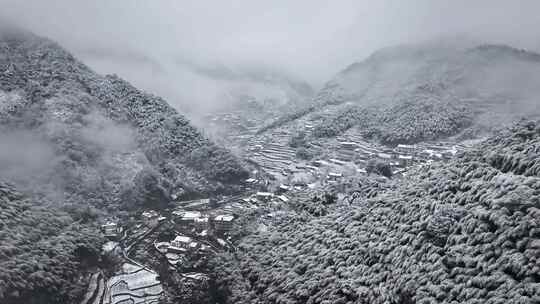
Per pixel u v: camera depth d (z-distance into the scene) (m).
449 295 104.12
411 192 152.00
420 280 113.38
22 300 139.12
